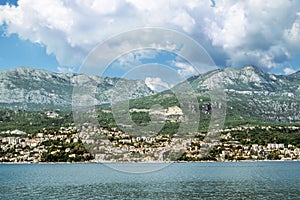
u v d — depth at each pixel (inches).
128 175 4020.7
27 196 2416.3
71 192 2556.6
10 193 2591.0
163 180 3432.6
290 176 3998.5
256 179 3624.5
